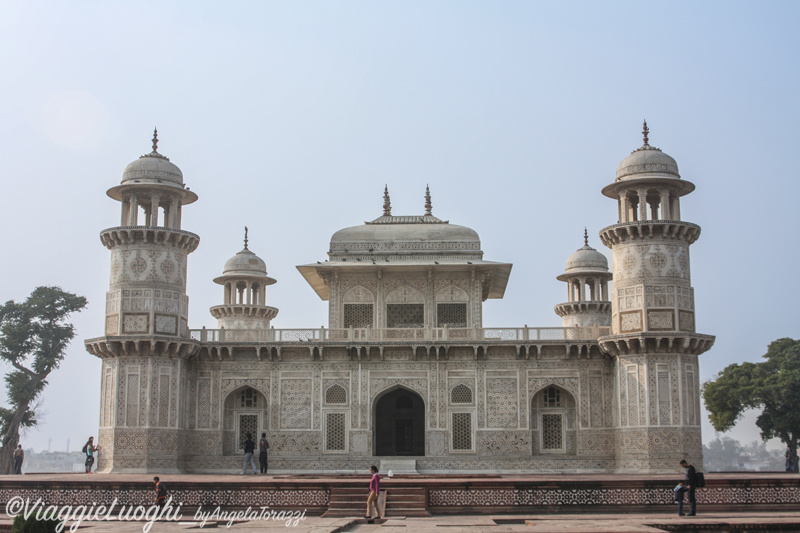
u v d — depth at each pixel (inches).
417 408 1505.9
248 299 2036.2
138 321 1344.7
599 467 1373.0
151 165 1398.9
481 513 928.9
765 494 965.8
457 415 1411.2
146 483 956.6
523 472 1373.0
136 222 1385.3
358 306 1528.1
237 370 1435.8
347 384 1427.2
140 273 1359.5
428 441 1402.6
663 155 1380.4
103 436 1342.3
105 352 1358.3
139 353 1342.3
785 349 2257.6
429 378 1423.5
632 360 1337.4
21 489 973.8
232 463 1395.2
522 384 1414.9
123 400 1331.2
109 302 1373.0
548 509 933.2
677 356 1315.2
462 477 1138.0
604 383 1405.0
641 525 764.0
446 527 778.2
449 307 1519.4
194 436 1414.9
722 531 783.7
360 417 1416.1
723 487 963.3
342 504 924.6
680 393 1304.1
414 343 1416.1
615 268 1385.3
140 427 1322.6
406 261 1528.1
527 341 1407.5
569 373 1413.6
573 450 1414.9
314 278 1631.4
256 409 1448.1
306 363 1437.0
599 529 724.7
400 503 920.3
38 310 2226.9
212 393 1428.4
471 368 1424.7
